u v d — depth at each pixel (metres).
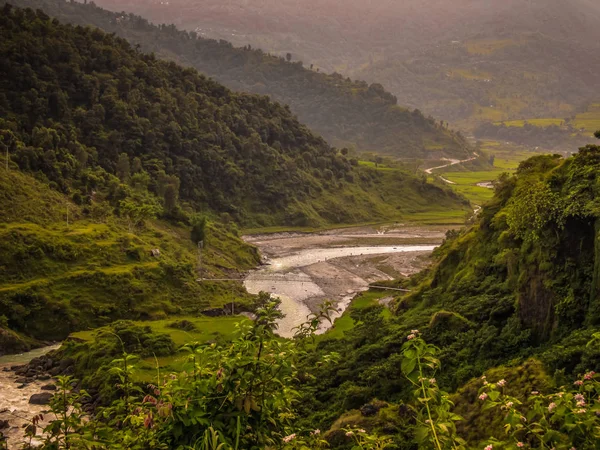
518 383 23.67
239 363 9.28
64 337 68.81
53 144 120.19
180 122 165.12
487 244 47.62
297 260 125.62
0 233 76.56
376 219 189.25
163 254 94.94
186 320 69.62
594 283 27.22
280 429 10.31
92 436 9.62
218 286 89.19
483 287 41.69
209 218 147.38
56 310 70.19
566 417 8.37
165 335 54.69
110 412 10.39
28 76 136.75
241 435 9.03
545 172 47.91
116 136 141.62
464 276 47.09
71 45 156.12
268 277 106.88
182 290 83.75
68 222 92.94
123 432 9.64
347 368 37.03
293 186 182.62
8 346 63.50
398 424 25.78
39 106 133.50
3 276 72.31
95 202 109.38
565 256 30.45
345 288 98.50
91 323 71.38
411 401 28.81
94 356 51.97
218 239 121.25
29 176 101.00
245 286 98.88
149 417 9.01
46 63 144.62
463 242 53.38
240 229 159.62
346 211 186.00
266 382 9.40
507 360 29.59
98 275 77.06
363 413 27.80
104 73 159.25
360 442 10.31
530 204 35.28
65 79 147.12
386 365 33.31
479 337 32.88
